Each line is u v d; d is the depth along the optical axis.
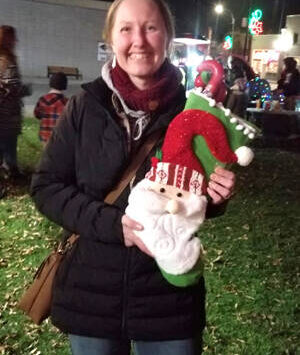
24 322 3.24
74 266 1.68
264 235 4.97
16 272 3.91
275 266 4.26
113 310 1.65
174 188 1.48
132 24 1.57
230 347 3.07
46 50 19.36
